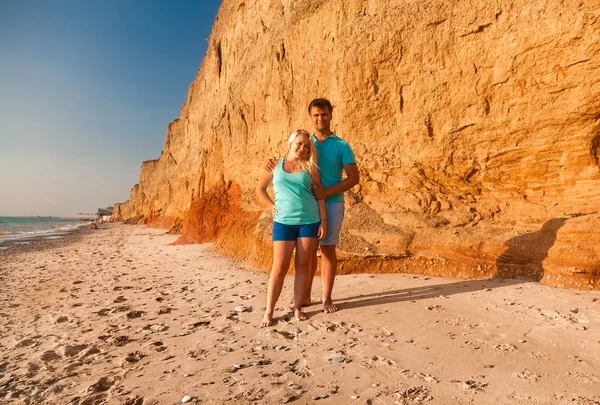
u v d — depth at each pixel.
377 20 7.44
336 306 3.89
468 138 6.33
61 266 10.49
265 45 13.38
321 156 3.86
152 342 3.35
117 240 23.06
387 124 7.25
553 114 5.35
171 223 34.31
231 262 8.80
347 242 5.88
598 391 2.01
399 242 5.65
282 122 11.23
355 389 2.21
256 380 2.41
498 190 6.00
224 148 17.23
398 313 3.57
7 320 4.68
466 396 2.05
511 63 5.72
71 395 2.40
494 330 3.00
